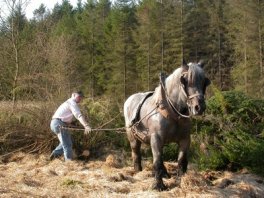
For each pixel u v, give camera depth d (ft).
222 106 31.99
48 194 20.76
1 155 33.86
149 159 32.55
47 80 41.75
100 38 159.02
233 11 115.75
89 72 147.33
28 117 35.65
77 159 32.78
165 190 21.27
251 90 99.25
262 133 29.89
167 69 128.88
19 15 49.65
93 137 34.50
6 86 44.68
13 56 46.37
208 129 31.91
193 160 31.07
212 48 132.16
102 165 29.35
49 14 64.13
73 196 20.65
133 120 23.99
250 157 27.66
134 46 139.13
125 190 21.75
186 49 130.21
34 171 27.09
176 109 21.11
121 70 135.95
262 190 23.86
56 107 36.24
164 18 132.77
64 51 56.49
